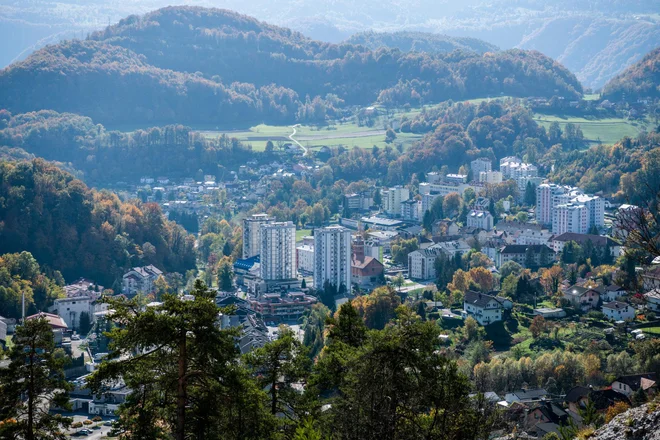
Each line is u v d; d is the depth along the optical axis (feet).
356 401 389.39
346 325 476.13
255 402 408.87
